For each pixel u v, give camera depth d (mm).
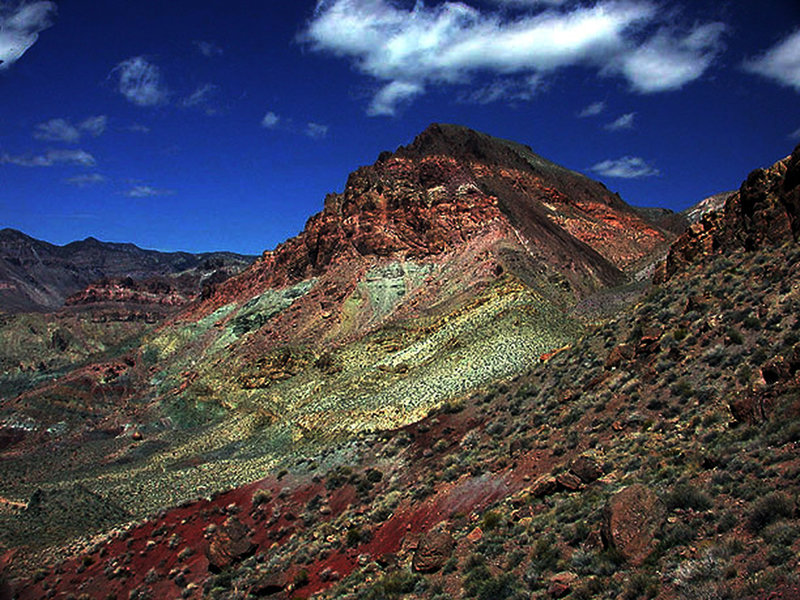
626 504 17125
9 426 121250
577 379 35531
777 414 19188
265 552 37125
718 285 33219
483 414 43000
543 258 112375
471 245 115000
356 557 30047
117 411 119875
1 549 50375
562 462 26562
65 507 59125
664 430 23875
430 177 137000
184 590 35375
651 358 30859
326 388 84875
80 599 40000
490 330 76250
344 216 134000
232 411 95875
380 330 97125
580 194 181125
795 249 30688
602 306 87938
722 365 25938
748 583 12297
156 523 47812
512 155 181625
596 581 15578
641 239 164250
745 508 15430
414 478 37531
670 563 14758
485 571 19906
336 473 44906
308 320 115312
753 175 37625
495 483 28625
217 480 59812
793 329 24719
